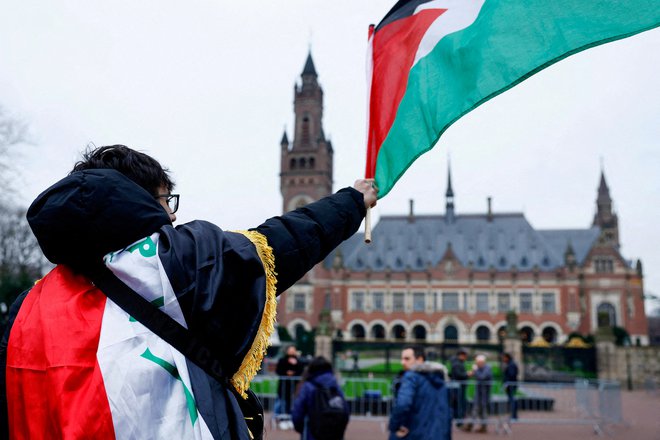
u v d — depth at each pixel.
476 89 3.44
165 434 1.62
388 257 94.44
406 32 3.85
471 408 18.98
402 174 3.54
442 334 90.00
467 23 3.64
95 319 1.72
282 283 2.05
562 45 3.29
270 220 2.15
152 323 1.73
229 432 1.75
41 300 1.80
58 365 1.64
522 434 17.27
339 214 2.26
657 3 3.14
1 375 1.83
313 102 102.25
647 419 21.11
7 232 48.25
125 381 1.62
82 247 1.77
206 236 1.89
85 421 1.58
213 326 1.78
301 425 7.46
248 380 1.86
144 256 1.78
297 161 100.62
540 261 90.69
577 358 43.34
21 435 1.70
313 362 7.51
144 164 2.11
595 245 90.75
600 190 113.44
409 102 3.66
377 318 91.69
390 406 18.95
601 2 3.27
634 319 87.88
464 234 95.25
